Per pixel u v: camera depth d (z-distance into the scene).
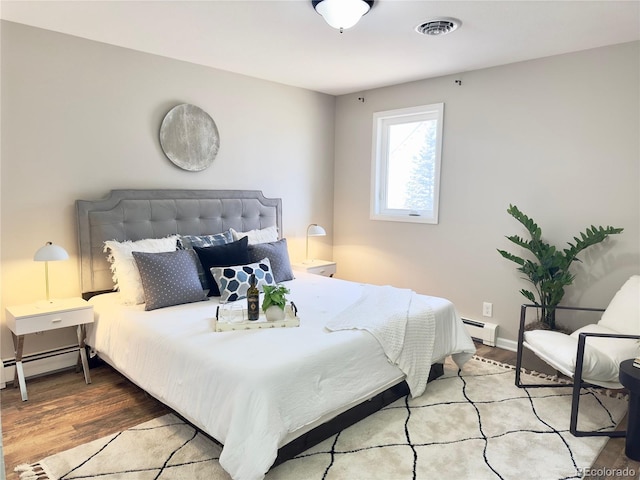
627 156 3.14
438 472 2.07
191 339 2.34
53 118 3.05
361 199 4.91
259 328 2.52
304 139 4.77
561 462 2.15
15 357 2.93
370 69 3.87
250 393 1.90
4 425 2.46
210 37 3.08
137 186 3.51
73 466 2.09
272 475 2.03
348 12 2.39
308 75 4.12
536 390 2.93
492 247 3.89
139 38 3.12
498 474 2.06
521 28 2.84
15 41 2.85
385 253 4.73
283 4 2.50
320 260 4.84
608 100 3.20
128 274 3.04
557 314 3.50
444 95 4.09
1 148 2.86
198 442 2.30
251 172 4.30
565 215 3.46
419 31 2.89
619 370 2.27
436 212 4.24
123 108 3.38
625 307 2.86
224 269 3.22
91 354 3.23
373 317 2.66
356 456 2.19
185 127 3.74
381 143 4.73
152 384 2.41
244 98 4.16
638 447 2.15
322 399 2.14
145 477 2.01
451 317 3.11
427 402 2.76
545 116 3.50
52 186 3.09
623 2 2.43
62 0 2.48
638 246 3.13
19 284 2.99
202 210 3.82
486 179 3.88
